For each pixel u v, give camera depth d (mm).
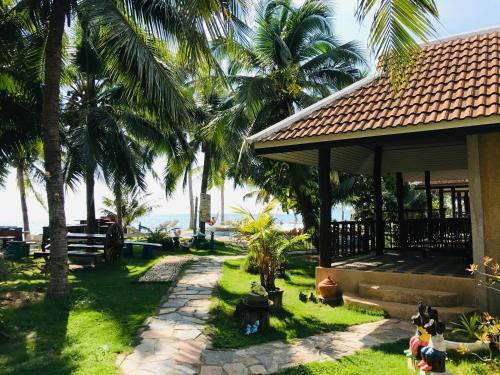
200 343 5586
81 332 6066
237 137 15805
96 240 14141
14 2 9422
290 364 5016
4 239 17266
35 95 9906
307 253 16531
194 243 19281
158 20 8203
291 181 16250
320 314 7242
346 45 15508
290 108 15648
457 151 11047
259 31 15375
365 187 19016
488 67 7473
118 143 13867
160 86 8156
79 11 8523
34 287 8992
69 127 14938
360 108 8047
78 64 13289
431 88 7625
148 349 5297
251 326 6188
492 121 6020
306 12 15625
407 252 12078
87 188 15125
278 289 7500
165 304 7641
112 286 9406
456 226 12289
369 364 4969
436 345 4336
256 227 7652
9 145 11359
